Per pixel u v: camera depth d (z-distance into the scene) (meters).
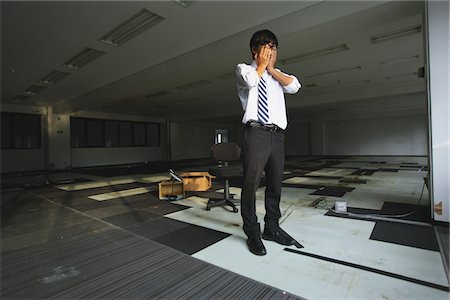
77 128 10.77
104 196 4.05
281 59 5.14
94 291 1.34
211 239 2.05
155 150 13.98
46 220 2.71
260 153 1.67
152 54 4.79
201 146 16.42
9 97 7.98
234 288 1.33
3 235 2.24
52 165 9.59
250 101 1.67
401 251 1.73
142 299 1.25
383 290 1.27
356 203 3.13
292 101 9.70
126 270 1.56
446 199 2.20
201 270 1.53
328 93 8.87
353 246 1.83
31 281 1.45
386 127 13.91
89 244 2.00
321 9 3.11
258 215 2.74
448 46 2.16
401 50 4.71
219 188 4.52
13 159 8.92
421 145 12.96
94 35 3.89
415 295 1.22
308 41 3.67
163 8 3.23
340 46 4.55
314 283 1.35
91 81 6.42
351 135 14.92
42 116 9.67
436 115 2.23
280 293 1.27
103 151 11.50
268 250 1.78
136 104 9.91
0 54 4.50
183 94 8.33
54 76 5.94
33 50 4.36
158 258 1.72
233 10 3.31
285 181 5.14
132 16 3.41
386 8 2.75
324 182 4.94
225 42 4.13
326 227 2.26
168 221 2.59
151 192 4.32
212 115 12.08
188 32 3.91
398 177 5.41
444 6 2.18
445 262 1.55
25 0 2.94
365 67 5.72
